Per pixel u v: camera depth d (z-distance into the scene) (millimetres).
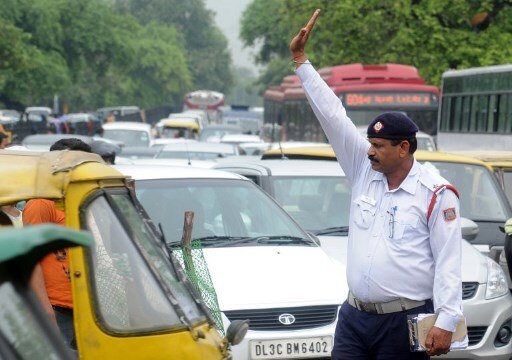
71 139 9008
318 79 7547
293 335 9180
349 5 41250
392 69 34875
